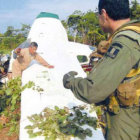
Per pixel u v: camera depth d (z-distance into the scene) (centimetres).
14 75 425
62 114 261
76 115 261
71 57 479
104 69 146
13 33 2444
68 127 235
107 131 185
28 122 247
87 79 153
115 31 164
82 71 410
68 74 176
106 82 144
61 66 420
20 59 423
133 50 147
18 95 363
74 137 222
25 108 280
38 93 318
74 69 413
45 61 434
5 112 364
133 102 162
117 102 167
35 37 561
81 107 280
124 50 145
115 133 174
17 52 428
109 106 173
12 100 361
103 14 169
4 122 350
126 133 170
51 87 335
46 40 549
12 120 349
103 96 148
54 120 247
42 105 285
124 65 145
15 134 327
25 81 359
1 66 680
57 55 470
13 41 2300
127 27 156
